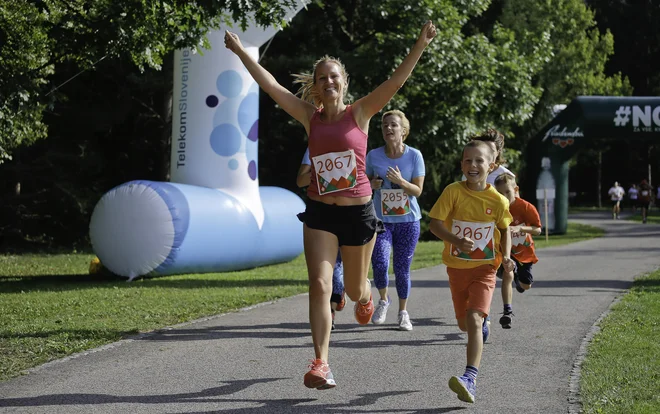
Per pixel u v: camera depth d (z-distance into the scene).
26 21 12.64
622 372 6.12
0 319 9.12
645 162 67.06
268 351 7.26
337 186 5.58
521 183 33.19
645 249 21.12
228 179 16.41
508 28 31.64
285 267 17.33
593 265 16.16
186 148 16.50
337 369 6.55
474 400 5.48
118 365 6.63
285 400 5.56
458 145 27.78
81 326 8.41
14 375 6.23
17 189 25.73
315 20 28.97
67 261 19.55
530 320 8.95
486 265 5.93
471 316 5.65
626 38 67.31
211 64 16.39
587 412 5.07
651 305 9.80
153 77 25.45
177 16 10.84
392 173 8.23
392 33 26.38
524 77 28.77
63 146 26.61
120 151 28.94
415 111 27.52
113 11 10.46
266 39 16.58
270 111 29.39
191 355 7.07
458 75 26.52
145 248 14.12
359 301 6.68
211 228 15.02
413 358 7.00
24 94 11.15
